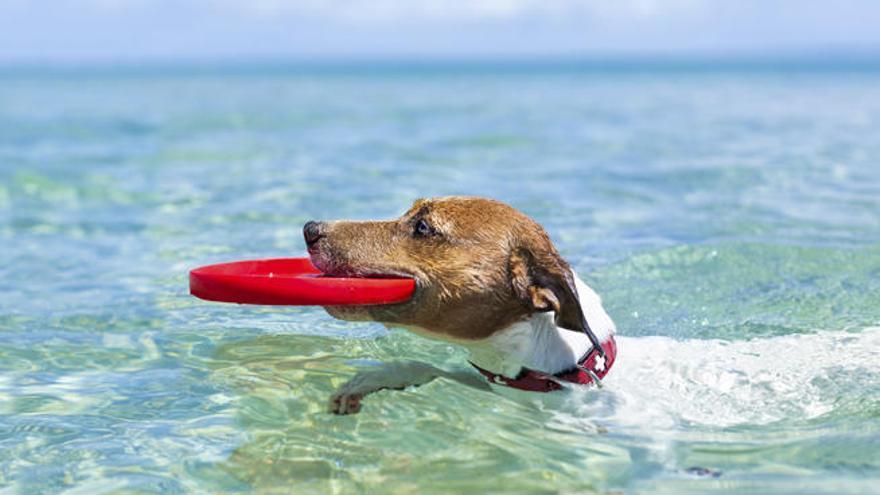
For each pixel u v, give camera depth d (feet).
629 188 7.06
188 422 3.46
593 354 3.64
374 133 11.36
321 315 4.37
